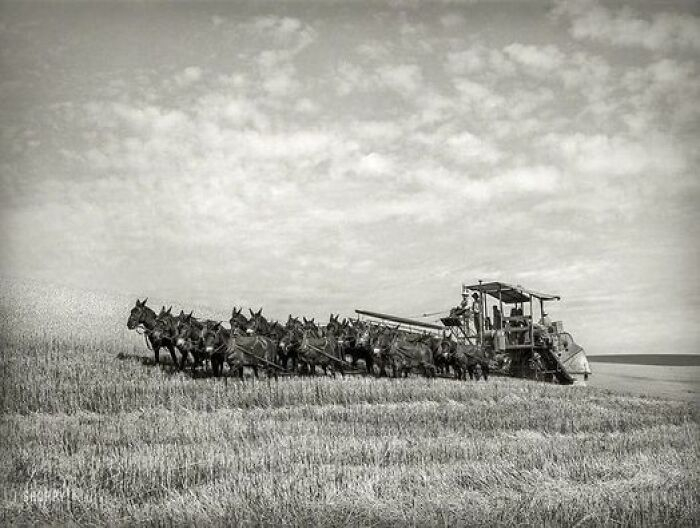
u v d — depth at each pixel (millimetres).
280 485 16453
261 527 14383
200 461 18688
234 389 30453
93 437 22266
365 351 38688
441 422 25891
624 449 21438
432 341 41281
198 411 27234
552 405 30641
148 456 19281
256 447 20703
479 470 18125
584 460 19672
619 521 14820
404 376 39625
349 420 25609
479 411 28219
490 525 14688
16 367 32031
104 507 15719
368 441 21406
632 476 18312
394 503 15555
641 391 40438
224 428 23469
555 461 19766
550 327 43906
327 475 17312
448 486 16828
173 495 16094
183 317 36344
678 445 22172
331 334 38188
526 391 34875
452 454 20141
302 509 15109
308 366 39188
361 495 15883
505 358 44031
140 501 16062
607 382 48906
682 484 17234
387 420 25703
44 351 36844
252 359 33719
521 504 15547
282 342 37031
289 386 31516
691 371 63312
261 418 25828
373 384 33000
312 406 28375
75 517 15297
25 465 18812
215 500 15625
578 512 15164
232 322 38344
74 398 28281
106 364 34844
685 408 31266
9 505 15867
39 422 24328
